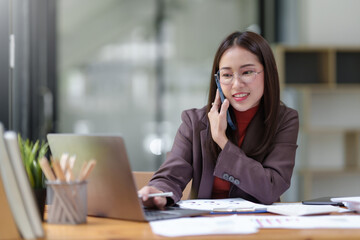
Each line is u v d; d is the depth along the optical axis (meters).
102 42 4.71
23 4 3.91
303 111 4.70
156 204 1.52
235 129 1.85
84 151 1.38
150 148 4.79
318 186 4.93
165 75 4.82
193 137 1.97
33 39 4.19
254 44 1.80
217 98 1.86
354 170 4.64
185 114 2.06
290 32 5.03
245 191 1.71
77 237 1.13
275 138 1.88
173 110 4.83
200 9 4.87
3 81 2.73
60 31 4.61
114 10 4.73
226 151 1.73
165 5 4.82
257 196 1.71
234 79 1.78
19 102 3.77
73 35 4.64
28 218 1.13
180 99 4.84
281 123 1.90
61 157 1.44
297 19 5.05
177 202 1.67
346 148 4.98
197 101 4.87
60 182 1.29
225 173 1.72
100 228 1.24
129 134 4.77
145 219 1.31
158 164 4.80
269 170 1.77
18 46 3.75
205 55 4.87
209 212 1.46
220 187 1.91
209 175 1.90
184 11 4.85
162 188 1.71
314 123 5.00
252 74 1.79
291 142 1.88
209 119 1.83
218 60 1.85
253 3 4.96
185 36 4.85
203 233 1.12
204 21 4.88
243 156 1.73
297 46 4.63
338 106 5.02
